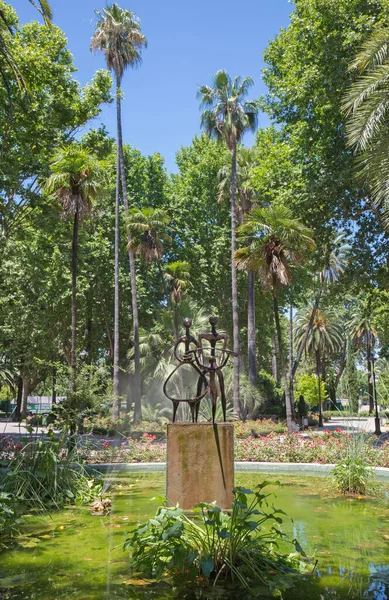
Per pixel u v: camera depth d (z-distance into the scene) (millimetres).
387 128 9977
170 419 25266
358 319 44531
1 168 17250
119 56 24906
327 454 11711
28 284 24062
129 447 13477
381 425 28188
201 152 36062
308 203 18281
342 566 4633
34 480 7559
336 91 17062
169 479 5816
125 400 31344
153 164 34812
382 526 6125
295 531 5902
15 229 20547
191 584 4164
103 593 3973
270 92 21312
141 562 4441
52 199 17484
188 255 33719
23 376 33438
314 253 20297
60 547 5250
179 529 4148
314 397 42906
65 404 12539
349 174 17156
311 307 47500
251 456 12211
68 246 23750
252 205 30250
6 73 16984
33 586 4129
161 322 30438
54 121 19047
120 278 30844
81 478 8258
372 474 8797
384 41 10094
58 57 19500
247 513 4695
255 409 26375
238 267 17359
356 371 10688
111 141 20969
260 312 35719
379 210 17594
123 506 7363
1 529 5859
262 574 4340
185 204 33938
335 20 17531
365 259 19344
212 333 6418
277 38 21359
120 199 33219
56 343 29375
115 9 25156
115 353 23188
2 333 23266
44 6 9289
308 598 3875
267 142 23250
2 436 11906
